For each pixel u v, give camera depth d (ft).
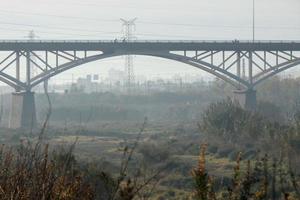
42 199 31.04
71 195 31.81
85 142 370.73
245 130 343.67
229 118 369.50
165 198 189.98
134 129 539.70
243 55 533.14
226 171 260.83
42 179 31.86
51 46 488.44
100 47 492.54
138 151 274.36
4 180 31.78
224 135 357.61
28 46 489.67
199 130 416.26
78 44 490.90
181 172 238.48
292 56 536.42
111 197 34.35
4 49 487.20
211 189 38.19
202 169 38.09
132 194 34.58
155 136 442.09
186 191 204.44
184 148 337.31
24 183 31.73
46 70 499.10
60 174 33.09
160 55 510.99
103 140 404.36
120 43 497.46
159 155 256.93
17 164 33.40
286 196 41.01
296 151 227.61
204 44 515.91
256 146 313.53
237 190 38.68
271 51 536.42
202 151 38.96
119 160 271.69
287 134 262.06
